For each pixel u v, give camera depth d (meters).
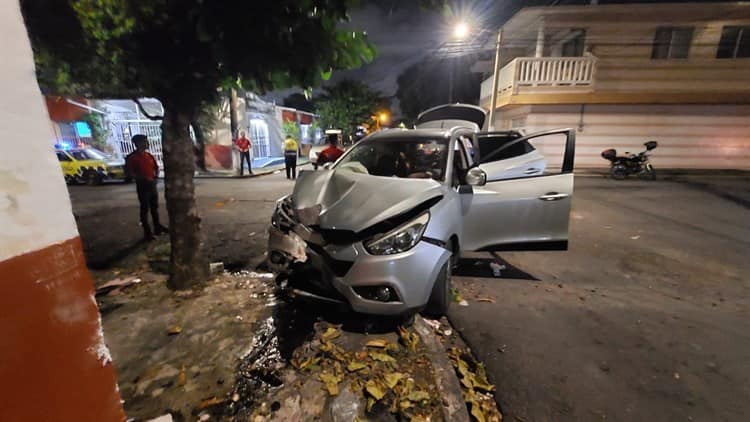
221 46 2.17
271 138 20.27
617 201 8.23
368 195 2.78
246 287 3.40
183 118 3.01
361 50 2.43
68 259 0.83
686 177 12.16
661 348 2.63
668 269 4.25
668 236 5.56
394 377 2.14
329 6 2.04
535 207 3.58
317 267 2.59
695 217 6.75
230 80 2.83
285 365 2.26
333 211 2.67
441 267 2.63
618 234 5.66
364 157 3.85
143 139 4.77
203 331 2.61
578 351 2.59
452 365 2.39
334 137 6.71
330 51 2.31
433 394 2.03
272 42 2.19
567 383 2.25
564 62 12.98
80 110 13.89
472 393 2.13
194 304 3.01
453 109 7.68
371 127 28.67
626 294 3.57
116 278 3.60
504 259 4.59
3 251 0.69
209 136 14.16
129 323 2.69
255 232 5.45
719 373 2.36
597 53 13.17
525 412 2.01
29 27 2.06
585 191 9.56
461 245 3.24
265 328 2.67
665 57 13.10
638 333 2.83
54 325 0.80
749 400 2.12
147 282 3.47
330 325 2.73
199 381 2.10
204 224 5.91
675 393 2.17
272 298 3.16
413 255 2.45
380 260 2.39
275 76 2.58
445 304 2.94
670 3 12.13
